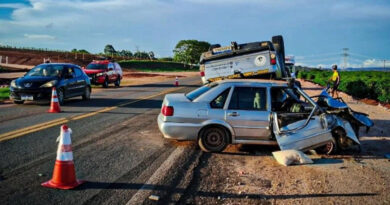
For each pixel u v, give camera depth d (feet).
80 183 16.66
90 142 24.93
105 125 31.45
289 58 79.05
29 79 44.34
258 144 24.03
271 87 24.18
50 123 31.09
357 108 51.93
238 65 35.55
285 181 18.56
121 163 20.27
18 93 43.32
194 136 23.66
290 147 23.00
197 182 17.84
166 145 25.00
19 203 14.30
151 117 36.81
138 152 22.84
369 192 17.40
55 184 16.22
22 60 205.98
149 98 56.59
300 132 23.26
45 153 21.42
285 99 25.26
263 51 35.12
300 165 21.56
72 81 47.93
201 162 21.38
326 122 23.44
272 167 20.94
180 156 22.34
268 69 34.96
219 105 23.76
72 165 16.51
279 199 16.15
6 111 38.73
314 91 80.89
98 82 81.41
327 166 21.57
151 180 17.67
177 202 15.21
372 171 20.90
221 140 23.66
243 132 23.49
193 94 25.25
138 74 175.32
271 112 23.53
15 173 17.74
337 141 24.34
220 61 35.91
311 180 18.86
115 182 17.16
